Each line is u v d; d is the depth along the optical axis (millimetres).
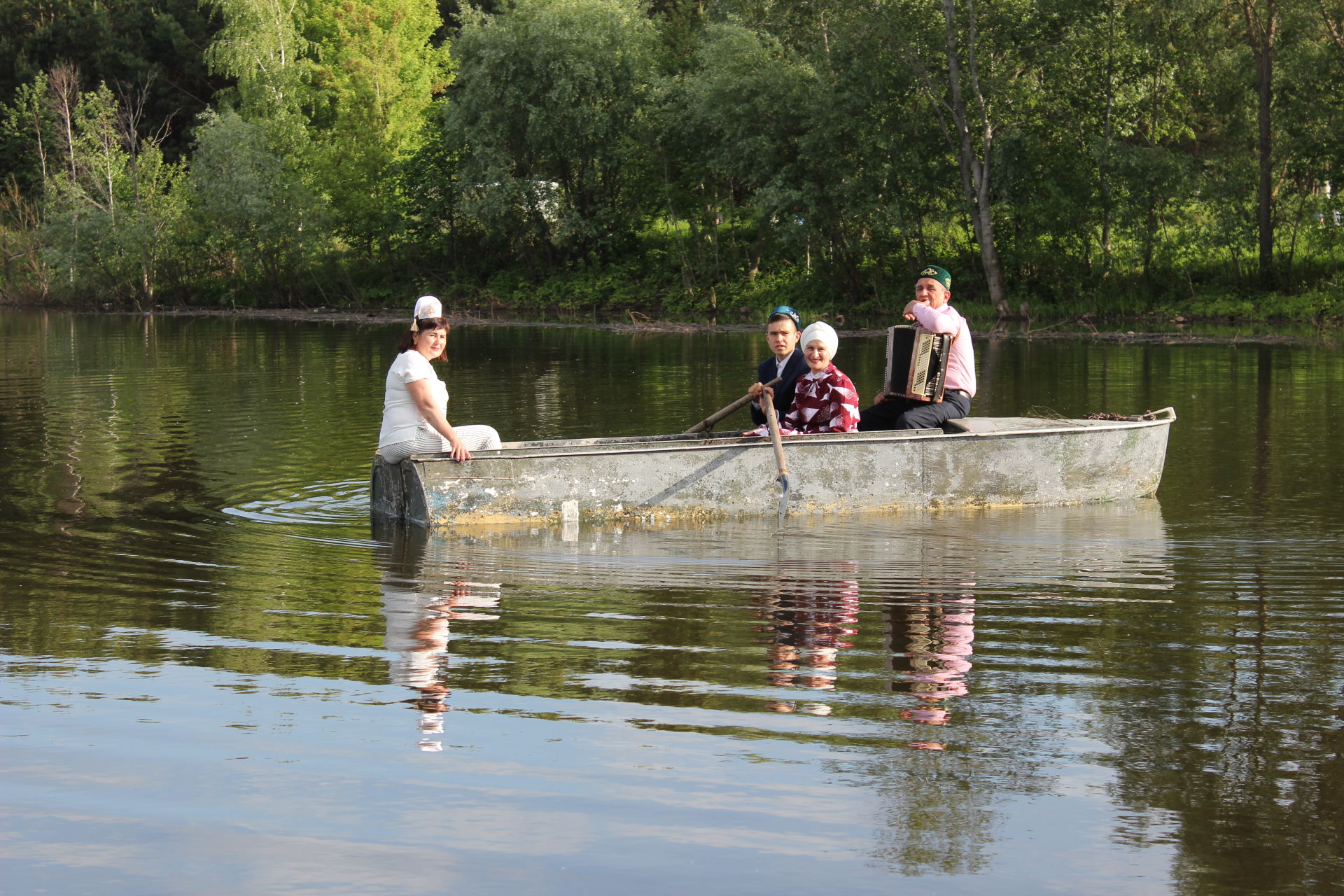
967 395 10000
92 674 5121
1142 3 34875
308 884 3348
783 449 8930
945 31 35812
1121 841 3580
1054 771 4082
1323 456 11648
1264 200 34969
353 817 3742
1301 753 4227
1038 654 5414
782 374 9648
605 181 46125
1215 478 10594
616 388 18406
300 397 17703
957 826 3680
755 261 43531
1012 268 38844
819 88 37656
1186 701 4762
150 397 17766
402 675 5121
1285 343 27156
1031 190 36562
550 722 4551
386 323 41094
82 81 66250
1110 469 9578
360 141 50312
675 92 41719
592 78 43031
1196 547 7887
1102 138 35625
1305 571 7152
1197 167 35812
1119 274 37562
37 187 60719
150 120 66688
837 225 39125
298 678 5070
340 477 10797
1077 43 34812
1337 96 33625
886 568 7238
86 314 47688
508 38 43125
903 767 4113
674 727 4492
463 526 8492
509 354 26078
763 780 4008
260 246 49188
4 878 3381
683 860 3475
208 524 8719
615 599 6461
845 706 4715
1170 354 24500
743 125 38688
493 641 5625
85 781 4008
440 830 3666
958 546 7934
